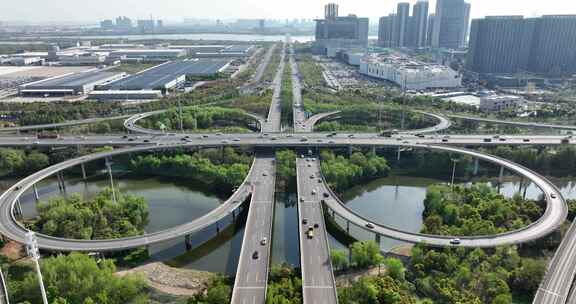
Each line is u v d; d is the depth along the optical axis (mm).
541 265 192250
